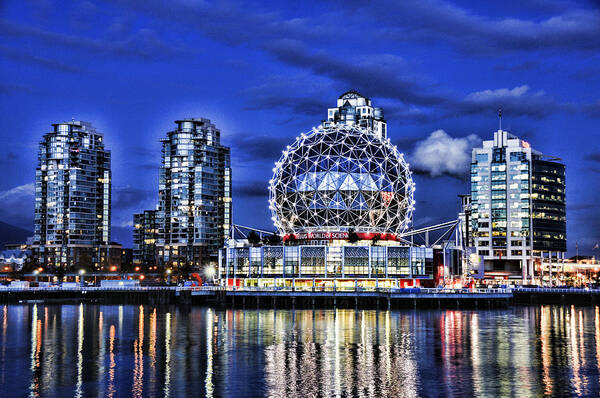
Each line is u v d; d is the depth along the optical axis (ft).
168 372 205.26
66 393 179.63
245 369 209.67
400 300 467.52
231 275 579.48
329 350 247.91
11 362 223.30
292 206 590.96
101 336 290.76
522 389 182.80
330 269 554.05
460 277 606.14
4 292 570.46
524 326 333.01
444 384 188.65
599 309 475.31
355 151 586.86
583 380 193.98
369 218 580.30
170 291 531.50
